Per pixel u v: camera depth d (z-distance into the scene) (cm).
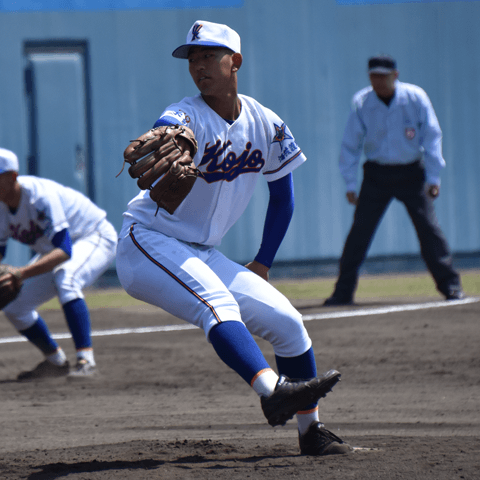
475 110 6234
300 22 6047
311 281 4822
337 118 6116
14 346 2900
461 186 6238
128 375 2227
